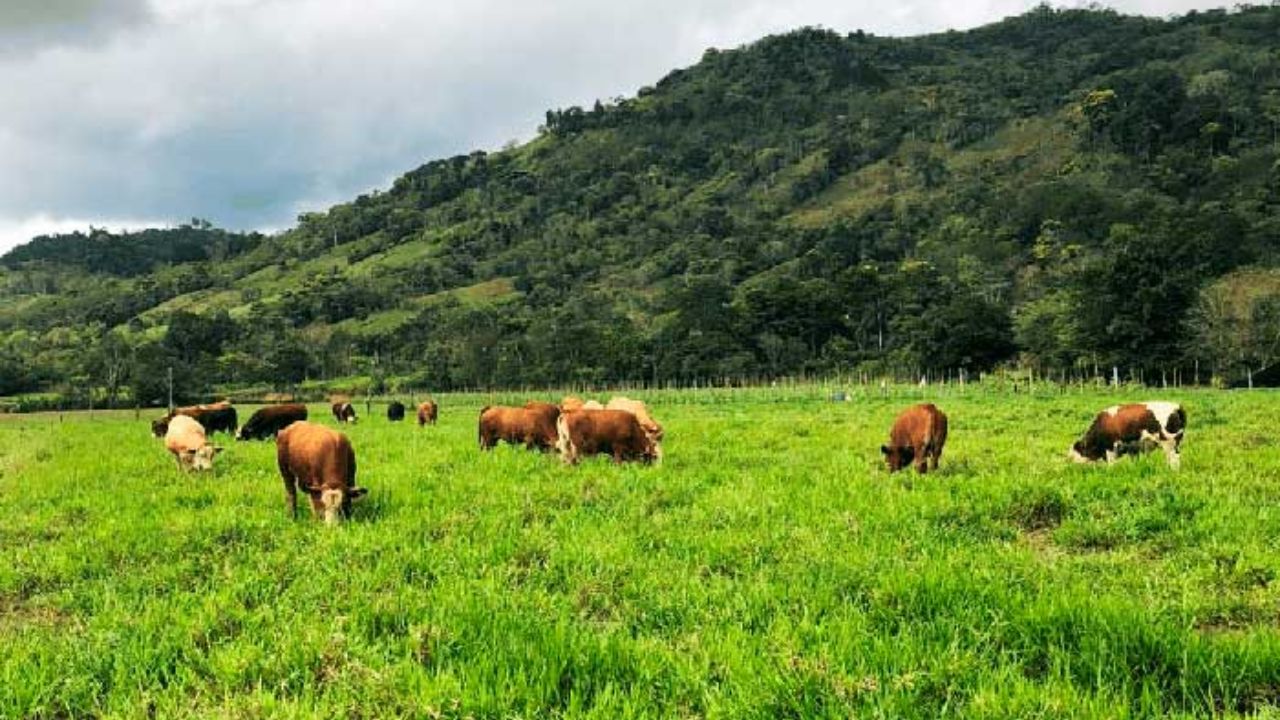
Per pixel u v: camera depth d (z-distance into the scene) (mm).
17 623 7355
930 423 13156
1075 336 64875
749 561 7746
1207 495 10000
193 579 8031
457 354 99375
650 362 90062
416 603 6438
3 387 90312
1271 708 4309
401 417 37969
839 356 89500
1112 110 160750
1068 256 111250
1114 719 4172
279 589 7316
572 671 5090
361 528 9477
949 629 5477
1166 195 126625
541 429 18359
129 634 6160
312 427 11125
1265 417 21578
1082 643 5109
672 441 19641
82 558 8984
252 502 12211
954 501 10086
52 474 16641
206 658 5629
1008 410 29094
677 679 4902
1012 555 7621
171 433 16312
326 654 5457
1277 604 6297
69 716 5023
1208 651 4938
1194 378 61625
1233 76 175375
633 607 6656
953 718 4328
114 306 165375
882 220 159375
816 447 17594
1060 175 155125
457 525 9766
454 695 4730
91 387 87375
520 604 6488
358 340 119000
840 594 6656
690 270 149750
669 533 9047
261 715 4691
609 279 159250
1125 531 8711
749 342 94438
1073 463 13977
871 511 9758
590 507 10797
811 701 4504
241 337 121562
